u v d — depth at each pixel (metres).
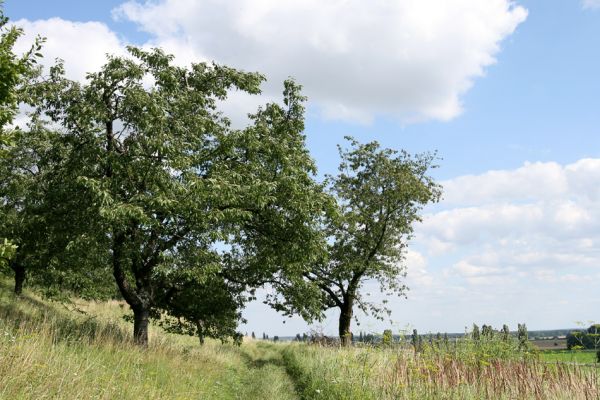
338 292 32.69
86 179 14.44
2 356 7.49
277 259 19.94
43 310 21.02
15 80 8.96
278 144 19.36
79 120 16.53
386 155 33.25
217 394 12.33
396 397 9.34
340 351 16.56
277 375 17.38
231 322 21.30
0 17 9.09
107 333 14.90
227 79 20.75
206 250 18.09
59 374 7.76
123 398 8.01
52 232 16.94
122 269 17.31
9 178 20.67
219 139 19.20
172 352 16.22
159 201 15.05
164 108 17.36
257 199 17.50
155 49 18.48
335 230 31.91
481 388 9.19
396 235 32.72
